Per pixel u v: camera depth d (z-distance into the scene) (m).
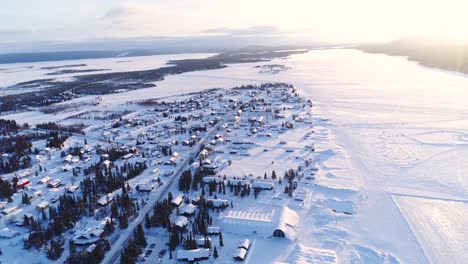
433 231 86.00
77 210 96.00
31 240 82.94
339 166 128.50
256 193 106.88
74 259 76.25
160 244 83.00
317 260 75.00
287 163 133.50
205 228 86.31
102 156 139.25
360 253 78.12
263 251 79.62
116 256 78.62
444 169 122.12
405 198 102.81
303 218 93.75
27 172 125.06
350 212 96.56
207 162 131.88
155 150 151.88
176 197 102.75
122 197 100.88
